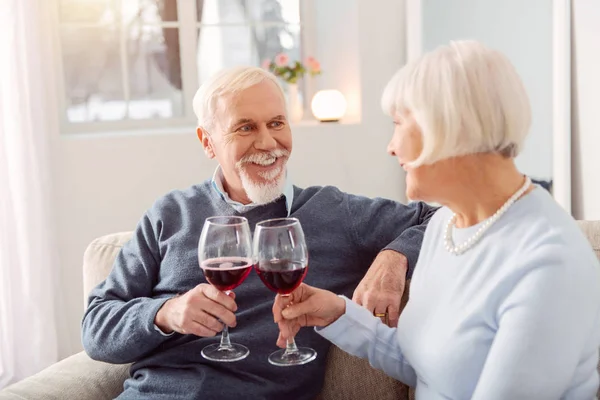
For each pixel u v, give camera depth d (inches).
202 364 66.1
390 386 68.2
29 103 125.6
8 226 126.6
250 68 73.8
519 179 51.1
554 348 45.0
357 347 60.1
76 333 137.4
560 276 45.7
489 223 50.9
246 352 60.8
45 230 128.3
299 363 57.6
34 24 124.6
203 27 151.7
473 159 49.8
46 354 129.6
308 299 58.2
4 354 127.5
